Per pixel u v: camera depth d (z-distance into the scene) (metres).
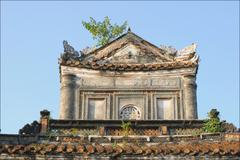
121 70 31.62
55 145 23.16
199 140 24.50
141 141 24.77
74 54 32.22
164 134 26.34
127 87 31.19
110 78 31.50
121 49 32.72
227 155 22.52
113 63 32.28
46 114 26.80
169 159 22.80
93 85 31.25
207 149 22.64
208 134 24.58
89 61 32.12
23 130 26.30
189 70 31.50
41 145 23.19
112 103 30.83
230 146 22.81
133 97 30.98
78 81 31.34
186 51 32.19
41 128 26.27
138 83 31.31
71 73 31.45
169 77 31.45
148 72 31.59
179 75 31.47
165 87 31.17
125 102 30.88
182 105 30.67
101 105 30.84
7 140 23.91
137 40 32.81
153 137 24.86
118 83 31.33
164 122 27.00
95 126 26.77
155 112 30.53
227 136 24.30
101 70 31.64
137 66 31.53
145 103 30.80
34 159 22.73
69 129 26.77
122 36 32.94
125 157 22.92
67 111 30.33
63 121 26.88
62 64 31.48
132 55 32.56
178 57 32.19
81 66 31.58
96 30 38.94
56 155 22.86
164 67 31.55
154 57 32.47
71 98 30.77
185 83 31.20
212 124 26.44
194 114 30.30
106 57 32.47
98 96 31.02
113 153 22.91
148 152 22.88
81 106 30.69
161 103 30.84
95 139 24.77
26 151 22.77
